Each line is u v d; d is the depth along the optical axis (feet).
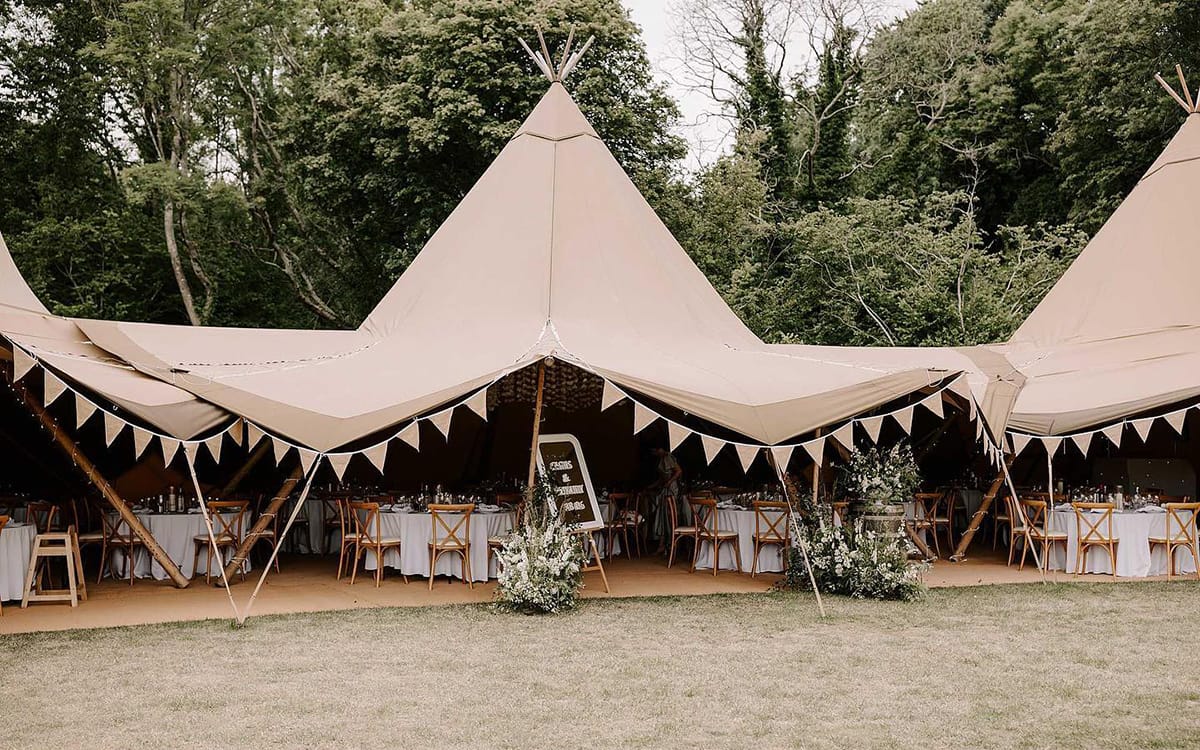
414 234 80.84
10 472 40.29
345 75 90.07
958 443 52.80
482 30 76.28
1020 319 79.66
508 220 39.65
